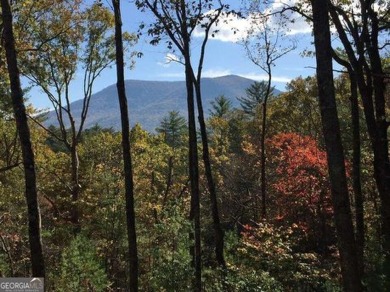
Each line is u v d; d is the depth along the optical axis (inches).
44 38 960.3
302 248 973.8
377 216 731.4
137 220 904.3
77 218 1057.5
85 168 1262.3
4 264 695.1
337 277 601.6
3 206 812.0
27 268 805.9
